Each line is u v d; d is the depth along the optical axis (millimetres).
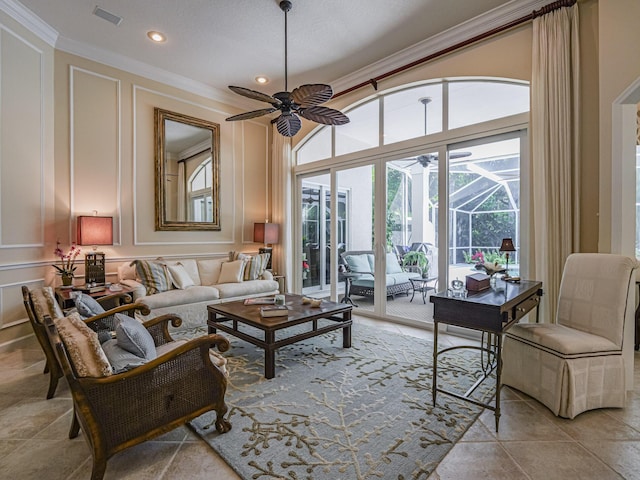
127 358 1728
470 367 2787
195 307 4035
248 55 4094
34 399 2264
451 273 3842
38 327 2223
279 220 5766
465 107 3732
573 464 1639
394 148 4332
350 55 4082
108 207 4125
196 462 1646
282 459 1658
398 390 2389
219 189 5246
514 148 3377
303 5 3162
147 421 1606
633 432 1895
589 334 2221
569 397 2020
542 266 2977
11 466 1616
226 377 1950
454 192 3830
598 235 2742
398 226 4328
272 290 4906
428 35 3666
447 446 1769
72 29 3578
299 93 2791
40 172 3531
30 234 3438
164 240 4660
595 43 2797
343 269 4992
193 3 3139
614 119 2598
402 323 4227
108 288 3510
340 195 5027
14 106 3254
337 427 1933
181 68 4445
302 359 2977
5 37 3150
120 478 1536
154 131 4531
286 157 5664
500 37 3377
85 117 3934
